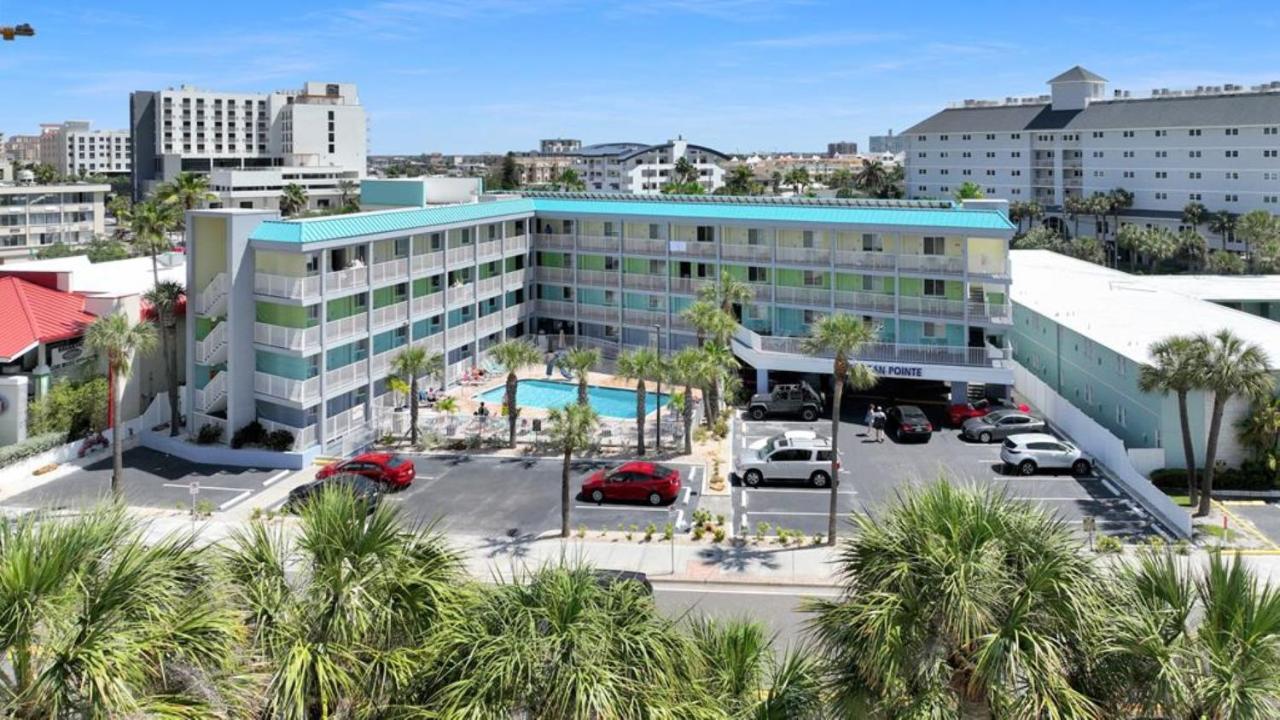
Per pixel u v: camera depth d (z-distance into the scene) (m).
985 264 59.00
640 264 69.25
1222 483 41.72
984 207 59.69
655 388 62.72
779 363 58.59
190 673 13.66
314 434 49.16
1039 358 61.69
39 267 63.19
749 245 63.94
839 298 61.16
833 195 180.50
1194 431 42.97
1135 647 14.36
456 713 13.98
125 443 50.66
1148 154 136.00
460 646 15.12
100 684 12.21
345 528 16.27
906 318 58.78
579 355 48.16
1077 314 57.62
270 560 16.19
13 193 123.50
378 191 71.50
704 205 66.19
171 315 51.72
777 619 29.66
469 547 35.78
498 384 63.09
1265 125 121.38
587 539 36.75
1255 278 75.94
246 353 49.62
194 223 50.91
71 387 51.03
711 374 47.31
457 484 43.84
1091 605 14.72
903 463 46.84
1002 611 14.73
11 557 12.84
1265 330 50.78
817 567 33.91
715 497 41.84
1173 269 130.62
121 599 13.38
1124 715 14.59
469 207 63.84
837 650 15.91
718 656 17.67
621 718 14.18
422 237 59.94
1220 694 13.65
